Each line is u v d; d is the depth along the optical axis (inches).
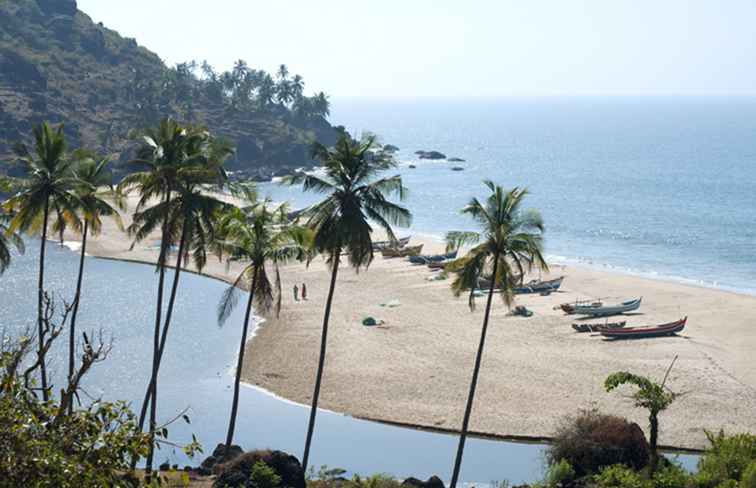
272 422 2282.2
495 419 2274.9
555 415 2290.8
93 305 3474.4
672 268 4562.0
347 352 2851.9
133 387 2518.5
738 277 4330.7
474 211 1782.7
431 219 6491.1
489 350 2871.6
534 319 3294.8
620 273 4315.9
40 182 1991.9
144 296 3666.3
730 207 6761.8
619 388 2493.8
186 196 1790.1
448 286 3880.4
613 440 1747.0
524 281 3912.4
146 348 2903.5
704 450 2053.4
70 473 581.9
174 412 2348.7
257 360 2783.0
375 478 1680.6
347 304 3538.4
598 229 5821.9
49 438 609.9
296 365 2721.5
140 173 1814.7
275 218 1856.5
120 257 4530.0
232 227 1791.3
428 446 2134.6
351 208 1731.1
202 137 1808.6
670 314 3385.8
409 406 2374.5
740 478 1616.6
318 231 1740.9
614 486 1588.3
